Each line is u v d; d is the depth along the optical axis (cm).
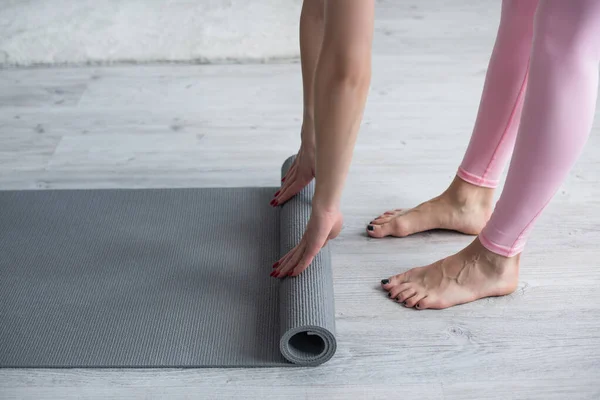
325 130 143
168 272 190
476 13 353
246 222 208
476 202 203
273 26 328
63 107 276
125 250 198
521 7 168
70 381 164
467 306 185
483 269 183
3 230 206
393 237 208
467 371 167
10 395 161
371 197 225
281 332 163
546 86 150
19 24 331
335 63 134
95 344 170
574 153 157
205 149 250
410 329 178
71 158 246
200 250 198
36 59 305
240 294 183
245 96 283
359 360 170
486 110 187
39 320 176
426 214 205
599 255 201
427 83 291
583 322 180
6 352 168
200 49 310
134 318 177
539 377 166
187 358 167
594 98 152
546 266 198
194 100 281
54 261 194
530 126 156
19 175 237
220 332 173
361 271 196
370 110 273
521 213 170
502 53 177
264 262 193
